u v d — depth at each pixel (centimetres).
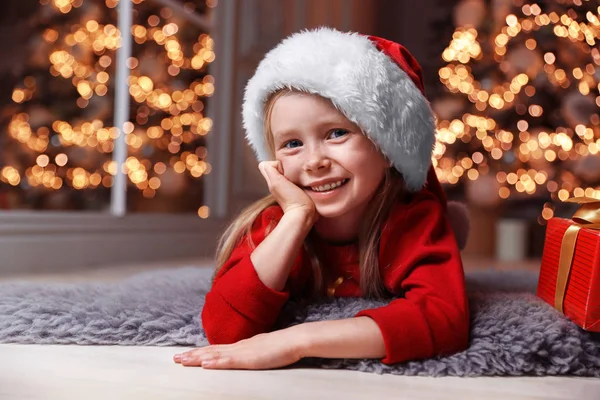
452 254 88
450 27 327
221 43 259
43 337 91
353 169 87
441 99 310
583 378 78
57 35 207
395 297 96
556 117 291
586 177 295
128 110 208
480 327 86
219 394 65
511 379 76
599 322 80
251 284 83
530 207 342
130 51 206
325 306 95
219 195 263
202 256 249
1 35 202
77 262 192
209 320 84
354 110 85
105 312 98
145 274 144
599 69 224
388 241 93
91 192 210
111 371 74
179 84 234
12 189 198
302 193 89
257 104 95
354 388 69
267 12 286
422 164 95
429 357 78
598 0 163
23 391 64
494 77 298
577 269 86
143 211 225
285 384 70
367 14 377
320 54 87
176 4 229
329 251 99
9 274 167
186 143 242
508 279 141
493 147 304
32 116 205
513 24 281
